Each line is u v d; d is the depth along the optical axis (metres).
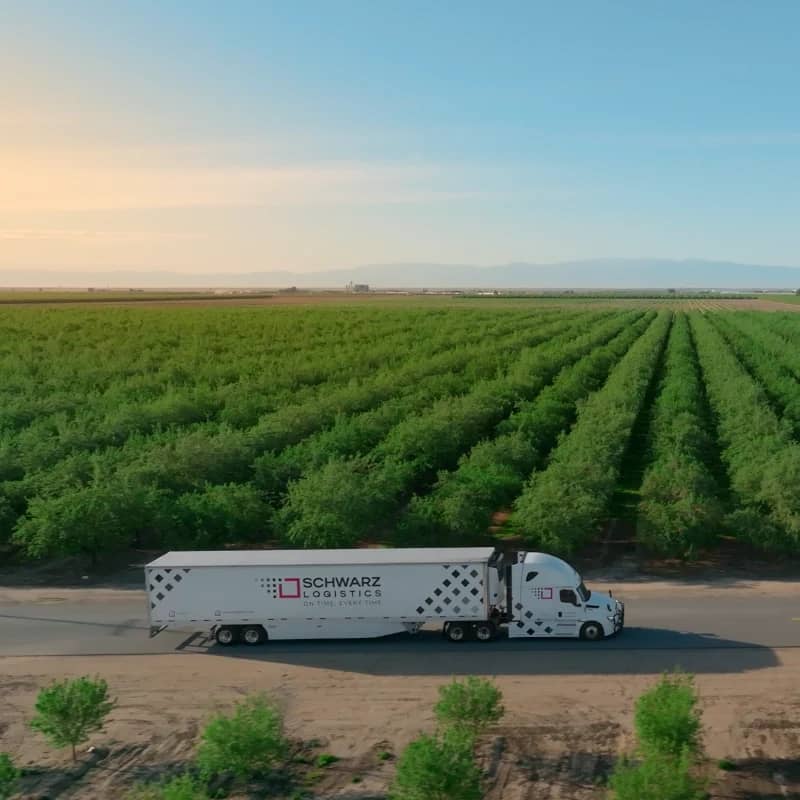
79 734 25.91
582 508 43.94
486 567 33.06
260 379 91.88
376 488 47.12
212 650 34.00
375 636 33.88
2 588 41.91
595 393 86.25
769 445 55.91
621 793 21.19
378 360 114.88
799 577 41.25
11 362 106.94
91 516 43.44
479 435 68.69
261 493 49.09
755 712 27.86
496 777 24.59
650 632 34.72
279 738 25.00
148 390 88.81
